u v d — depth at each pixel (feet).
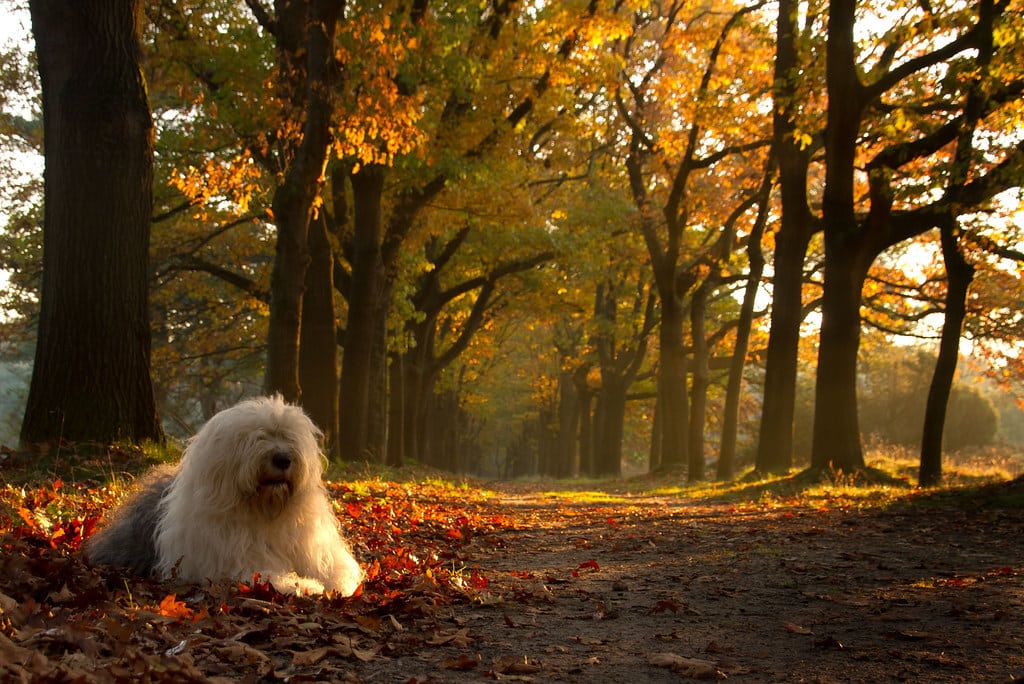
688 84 80.53
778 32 65.82
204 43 60.13
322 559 17.67
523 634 15.75
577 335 153.79
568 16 62.80
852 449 56.75
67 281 32.04
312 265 58.44
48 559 16.66
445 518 38.34
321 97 48.06
